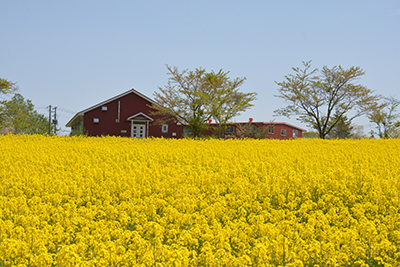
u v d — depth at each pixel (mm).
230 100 35062
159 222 6812
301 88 40906
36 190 8852
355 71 39500
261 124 46500
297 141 22125
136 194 8625
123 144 18719
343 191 8898
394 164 12633
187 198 7926
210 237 5715
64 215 6809
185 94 36438
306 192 8828
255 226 6285
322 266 5344
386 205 8039
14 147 15633
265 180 10328
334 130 54781
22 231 5812
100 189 9188
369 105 39500
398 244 6199
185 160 13500
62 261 4727
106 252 5043
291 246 5637
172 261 4895
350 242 5645
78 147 16344
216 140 22828
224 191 9570
